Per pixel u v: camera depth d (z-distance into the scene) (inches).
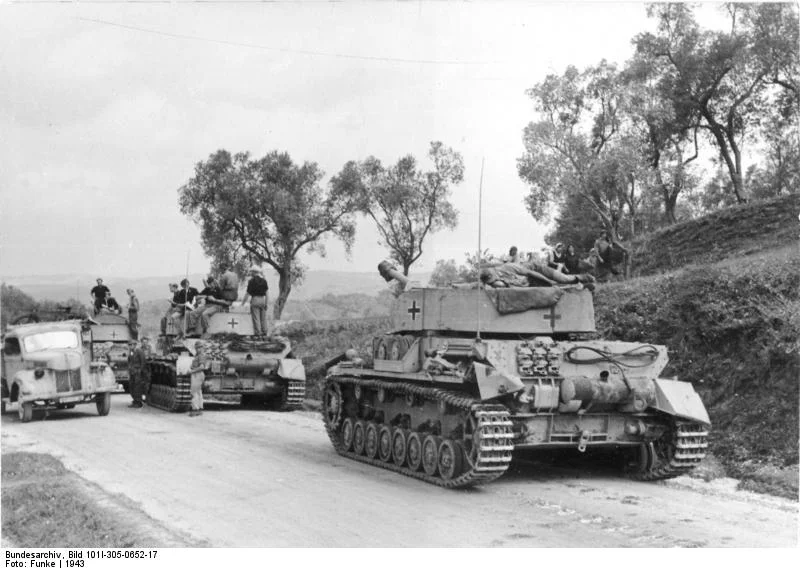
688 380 693.9
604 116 1061.8
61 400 913.5
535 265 618.5
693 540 402.0
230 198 1517.0
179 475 571.2
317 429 834.8
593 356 544.1
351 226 1531.7
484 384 512.7
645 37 1163.9
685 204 1545.3
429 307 600.7
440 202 1310.3
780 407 596.7
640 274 1165.1
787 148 1352.1
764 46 1189.7
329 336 1382.9
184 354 984.3
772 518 450.3
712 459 598.5
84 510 448.8
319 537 410.3
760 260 808.3
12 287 1094.4
